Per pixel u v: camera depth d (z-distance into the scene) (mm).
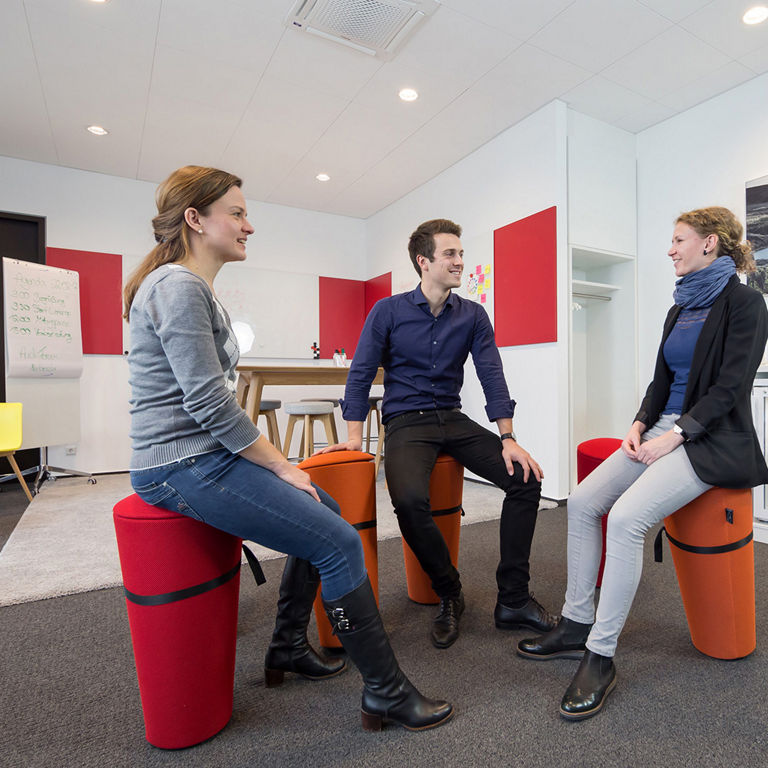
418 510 1484
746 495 1368
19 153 4074
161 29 2637
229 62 2918
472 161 4086
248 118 3551
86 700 1232
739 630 1364
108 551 2359
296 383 2975
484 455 1643
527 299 3545
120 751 1052
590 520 1415
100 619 1679
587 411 3994
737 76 3037
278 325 5207
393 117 3545
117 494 3633
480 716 1153
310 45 2771
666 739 1063
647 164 3652
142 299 990
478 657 1418
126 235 4555
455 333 1771
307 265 5387
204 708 1069
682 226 1485
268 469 1037
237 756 1032
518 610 1563
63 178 4332
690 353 1443
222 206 1091
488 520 2875
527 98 3311
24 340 3783
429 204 4605
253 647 1504
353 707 1204
